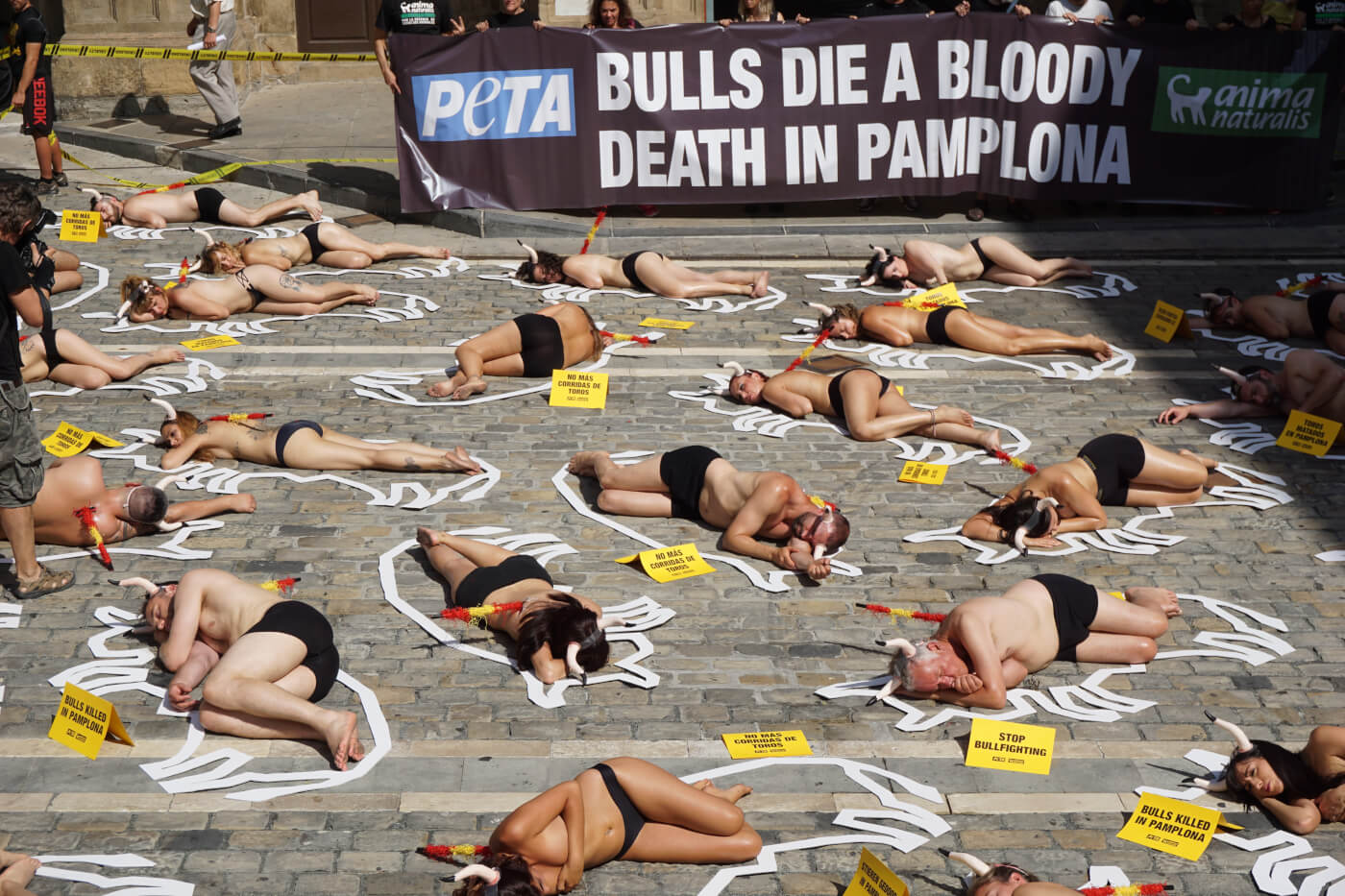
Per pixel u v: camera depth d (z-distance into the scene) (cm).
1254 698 585
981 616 580
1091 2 1252
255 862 475
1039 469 790
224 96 1461
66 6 1537
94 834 487
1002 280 1117
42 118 1309
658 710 568
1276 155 1206
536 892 434
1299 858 490
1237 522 738
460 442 814
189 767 525
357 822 497
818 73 1180
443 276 1121
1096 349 959
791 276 1141
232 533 703
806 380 859
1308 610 653
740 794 513
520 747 541
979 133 1203
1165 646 622
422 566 677
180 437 773
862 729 561
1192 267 1166
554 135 1192
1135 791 526
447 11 1208
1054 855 490
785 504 687
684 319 1033
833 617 641
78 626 619
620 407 869
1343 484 782
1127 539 717
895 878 443
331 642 572
